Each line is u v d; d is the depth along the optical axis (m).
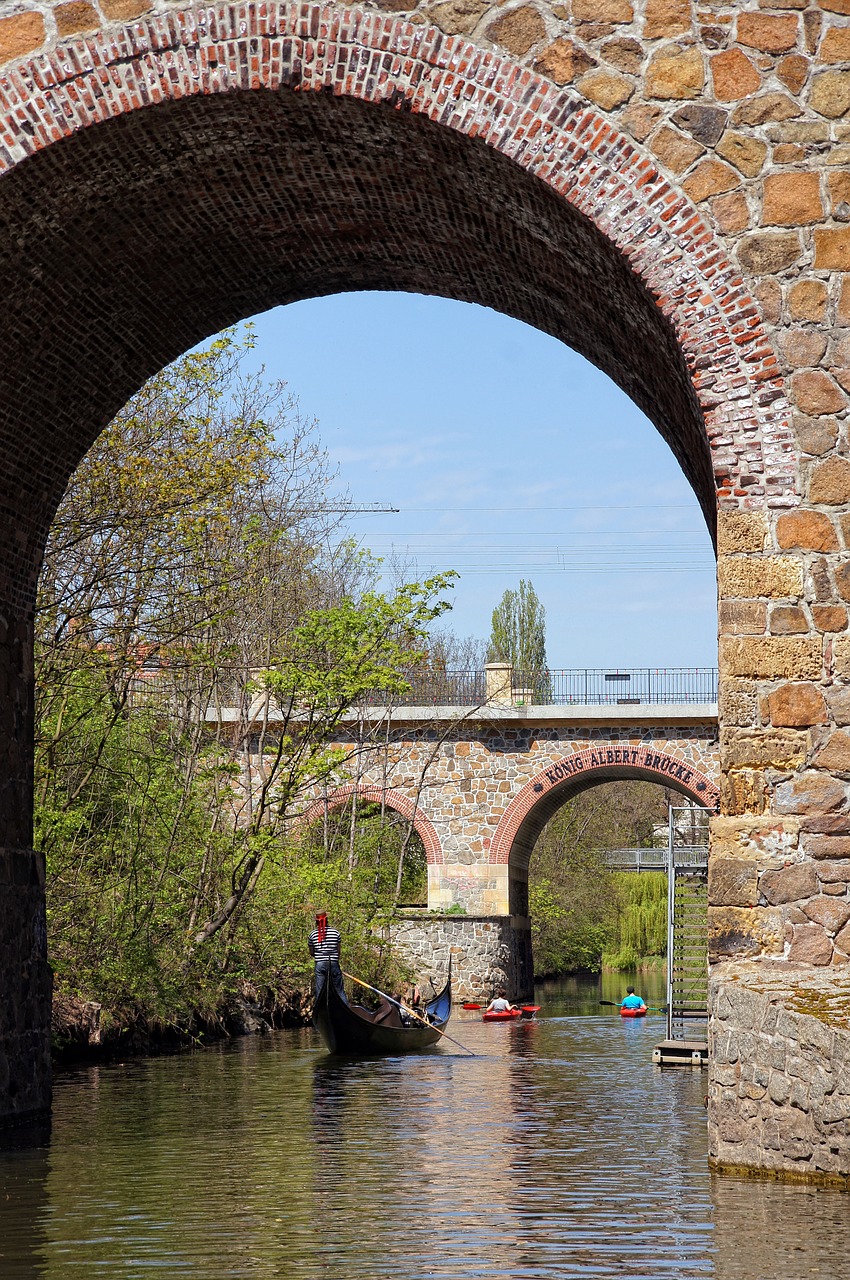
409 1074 20.50
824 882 10.65
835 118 11.17
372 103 11.38
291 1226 9.66
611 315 13.12
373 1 11.38
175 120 11.77
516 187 11.80
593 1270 8.20
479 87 11.31
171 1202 10.59
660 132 11.22
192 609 24.03
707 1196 10.06
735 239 11.14
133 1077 19.80
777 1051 10.29
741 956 10.70
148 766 25.38
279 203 13.70
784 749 10.80
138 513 21.28
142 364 15.51
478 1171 11.84
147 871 25.53
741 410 11.06
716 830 10.80
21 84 11.51
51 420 14.64
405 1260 8.56
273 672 28.42
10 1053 14.00
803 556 10.92
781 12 11.26
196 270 14.52
